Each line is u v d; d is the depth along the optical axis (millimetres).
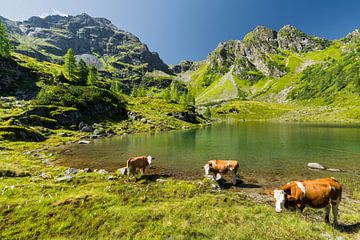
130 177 24266
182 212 14352
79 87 116062
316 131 74875
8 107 78312
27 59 159625
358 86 181250
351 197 19266
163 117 120062
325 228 12688
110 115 104312
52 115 75875
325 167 29688
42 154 39688
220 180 24859
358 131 71188
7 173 21734
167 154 40844
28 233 12297
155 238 11672
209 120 170875
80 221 13352
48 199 15445
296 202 13234
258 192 21125
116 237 12047
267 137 63000
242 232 12094
